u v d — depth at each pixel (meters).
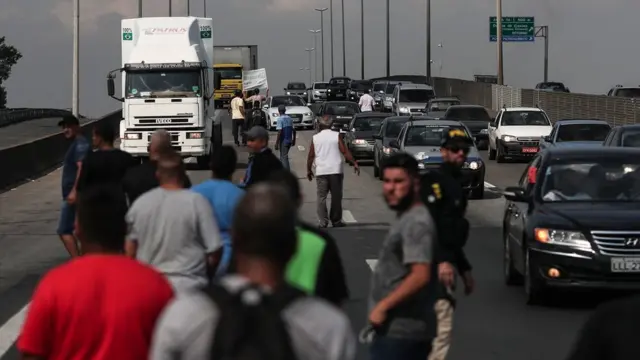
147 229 19.94
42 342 13.40
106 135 32.75
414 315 18.31
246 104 138.75
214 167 24.25
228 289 9.56
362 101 171.50
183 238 19.91
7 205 71.25
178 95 96.19
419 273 18.09
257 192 10.05
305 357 9.41
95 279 13.41
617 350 10.55
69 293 13.31
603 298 36.38
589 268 33.66
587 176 37.69
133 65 96.06
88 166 32.41
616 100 149.12
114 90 96.75
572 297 36.75
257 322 9.29
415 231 18.33
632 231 33.66
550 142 91.94
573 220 34.28
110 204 14.11
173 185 20.72
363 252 48.16
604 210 35.09
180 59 96.50
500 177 94.31
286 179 20.03
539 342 29.64
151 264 19.95
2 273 43.12
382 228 57.66
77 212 14.20
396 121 94.31
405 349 18.23
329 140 57.34
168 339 9.40
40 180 91.00
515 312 34.22
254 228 9.80
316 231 17.84
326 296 17.56
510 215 40.06
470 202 72.81
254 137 31.69
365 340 18.66
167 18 99.56
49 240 53.59
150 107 96.06
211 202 23.94
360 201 73.00
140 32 98.44
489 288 39.00
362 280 40.34
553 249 34.09
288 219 9.95
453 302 22.45
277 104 173.25
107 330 13.23
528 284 35.31
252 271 9.88
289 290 9.63
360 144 107.94
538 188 37.59
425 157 75.62
